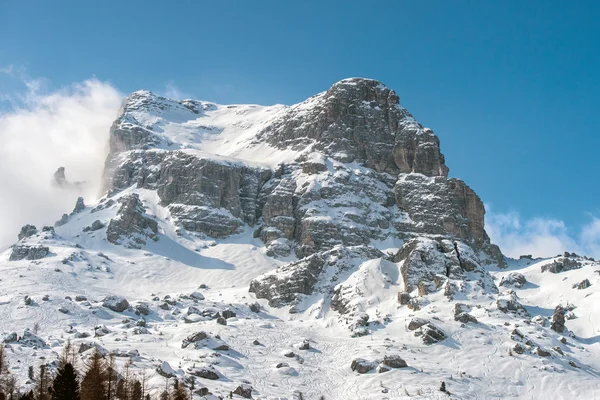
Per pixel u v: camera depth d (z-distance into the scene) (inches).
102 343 6998.0
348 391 6323.8
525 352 7190.0
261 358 7066.9
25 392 4650.6
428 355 7160.4
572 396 6432.1
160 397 5029.5
